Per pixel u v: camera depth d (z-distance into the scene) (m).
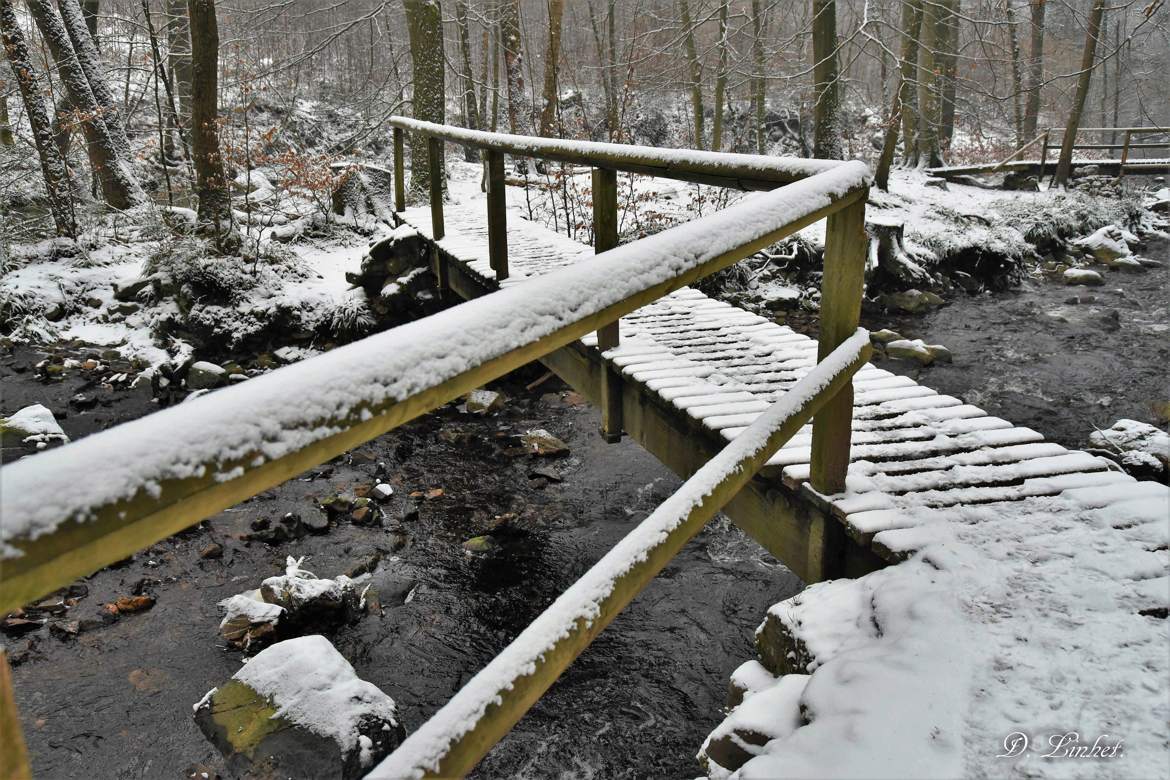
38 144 10.37
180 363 7.74
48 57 14.27
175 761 3.41
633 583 1.30
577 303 1.23
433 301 8.55
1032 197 15.46
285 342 8.55
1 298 8.56
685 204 11.46
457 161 17.67
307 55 13.09
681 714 3.85
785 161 2.48
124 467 0.65
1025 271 12.40
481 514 5.64
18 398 7.18
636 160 3.42
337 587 4.45
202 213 9.44
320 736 2.88
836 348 2.24
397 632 4.39
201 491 0.71
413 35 12.57
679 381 3.69
